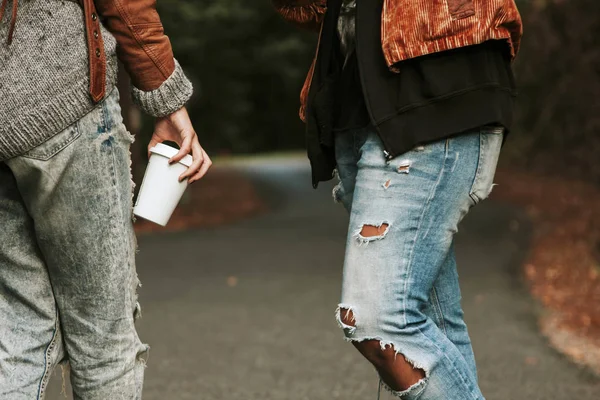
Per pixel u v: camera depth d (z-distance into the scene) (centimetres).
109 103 276
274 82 6122
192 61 4797
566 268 970
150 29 287
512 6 282
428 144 278
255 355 616
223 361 598
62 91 264
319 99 310
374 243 279
